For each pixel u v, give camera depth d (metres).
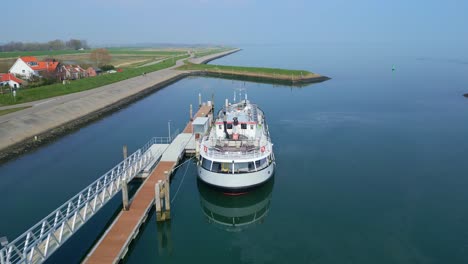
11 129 49.09
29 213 29.69
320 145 47.25
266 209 30.55
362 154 43.62
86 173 38.53
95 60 155.25
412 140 49.31
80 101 70.38
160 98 89.56
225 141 35.72
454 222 27.98
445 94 87.88
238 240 26.89
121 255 22.28
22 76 96.56
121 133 55.34
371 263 23.27
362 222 28.22
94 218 28.81
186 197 33.72
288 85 111.94
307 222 28.41
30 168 40.03
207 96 91.31
